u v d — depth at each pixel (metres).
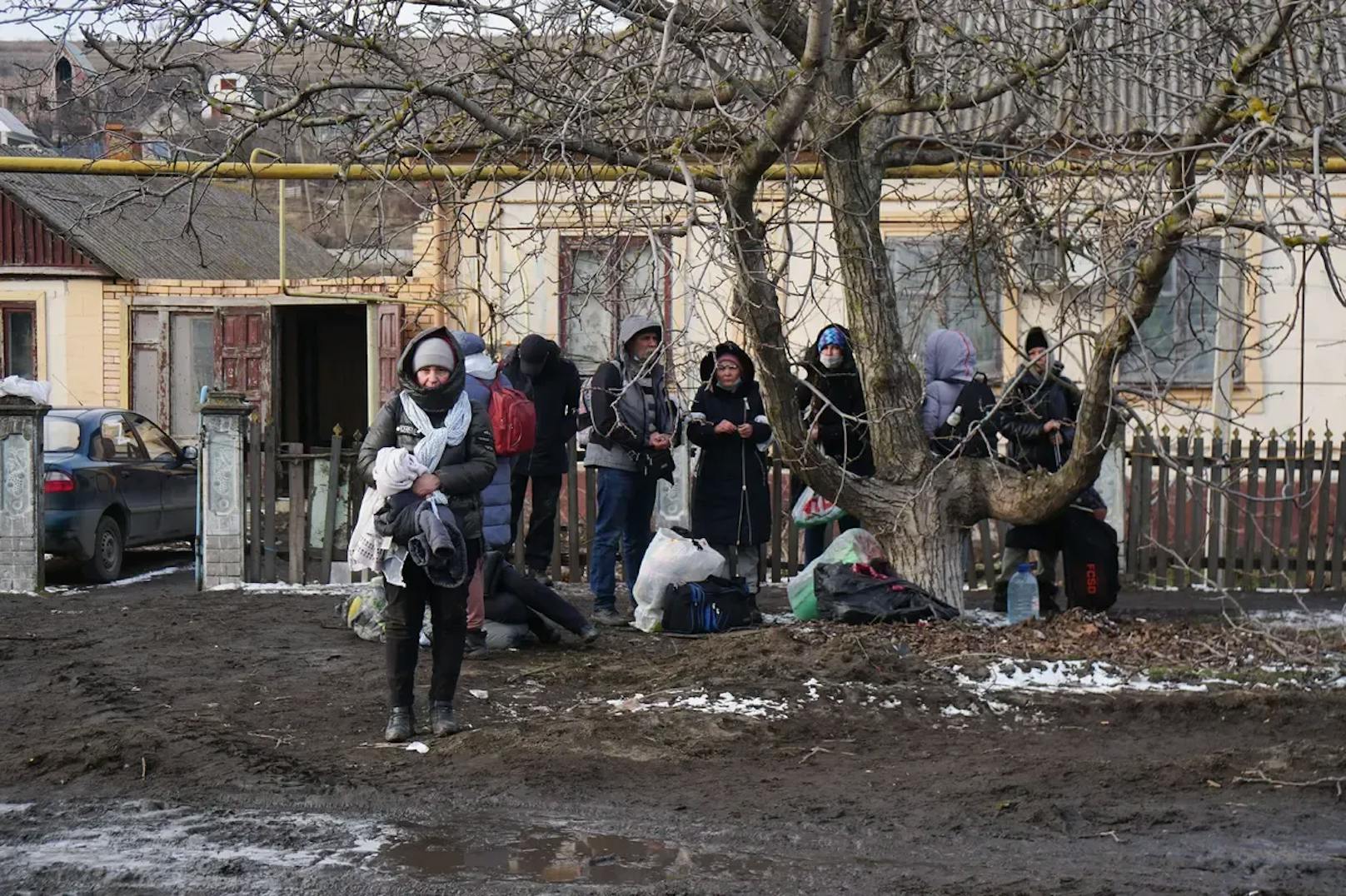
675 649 9.87
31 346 23.09
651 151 8.83
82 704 8.27
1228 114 7.86
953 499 10.64
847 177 10.18
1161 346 16.81
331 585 13.18
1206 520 13.29
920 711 8.21
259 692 8.66
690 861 5.82
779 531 13.66
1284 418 16.92
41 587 13.47
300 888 5.49
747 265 9.26
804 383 9.50
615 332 11.41
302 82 9.84
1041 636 9.66
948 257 12.64
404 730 7.57
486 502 9.93
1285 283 16.34
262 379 22.47
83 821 6.34
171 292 22.73
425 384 7.47
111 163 11.17
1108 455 13.41
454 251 17.50
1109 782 6.89
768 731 7.72
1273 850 5.95
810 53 8.27
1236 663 9.16
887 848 5.98
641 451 10.87
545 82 9.49
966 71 9.91
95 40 9.13
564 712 8.06
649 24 8.86
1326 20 8.41
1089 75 9.45
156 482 16.00
